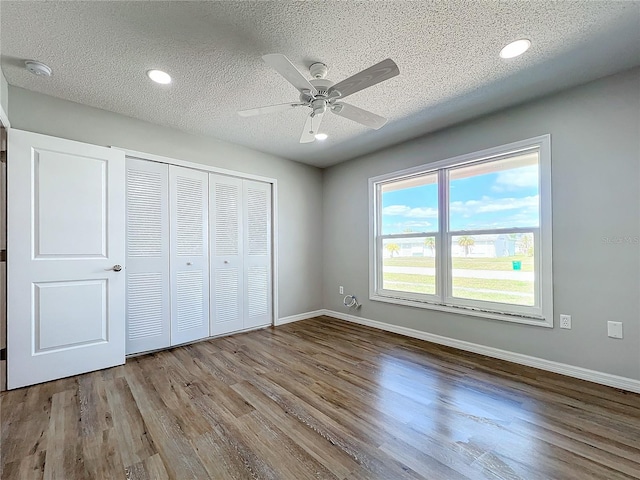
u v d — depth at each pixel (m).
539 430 1.66
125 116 2.79
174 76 2.14
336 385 2.22
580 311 2.28
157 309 2.99
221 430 1.68
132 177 2.85
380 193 3.89
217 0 1.47
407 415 1.82
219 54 1.90
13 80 2.19
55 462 1.43
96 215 2.50
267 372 2.46
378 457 1.46
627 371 2.09
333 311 4.45
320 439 1.60
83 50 1.85
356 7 1.52
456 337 3.05
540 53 1.90
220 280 3.48
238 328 3.63
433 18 1.60
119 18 1.59
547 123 2.43
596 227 2.21
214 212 3.44
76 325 2.40
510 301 2.70
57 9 1.52
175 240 3.12
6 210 2.15
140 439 1.60
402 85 2.28
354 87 1.78
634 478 1.31
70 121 2.52
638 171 2.05
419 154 3.36
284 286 4.11
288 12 1.55
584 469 1.37
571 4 1.50
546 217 2.43
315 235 4.52
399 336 3.46
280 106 1.96
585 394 2.04
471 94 2.41
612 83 2.14
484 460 1.44
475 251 2.95
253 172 3.77
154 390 2.15
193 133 3.22
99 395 2.08
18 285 2.17
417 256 3.46
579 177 2.28
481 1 1.48
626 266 2.10
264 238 3.93
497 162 2.80
